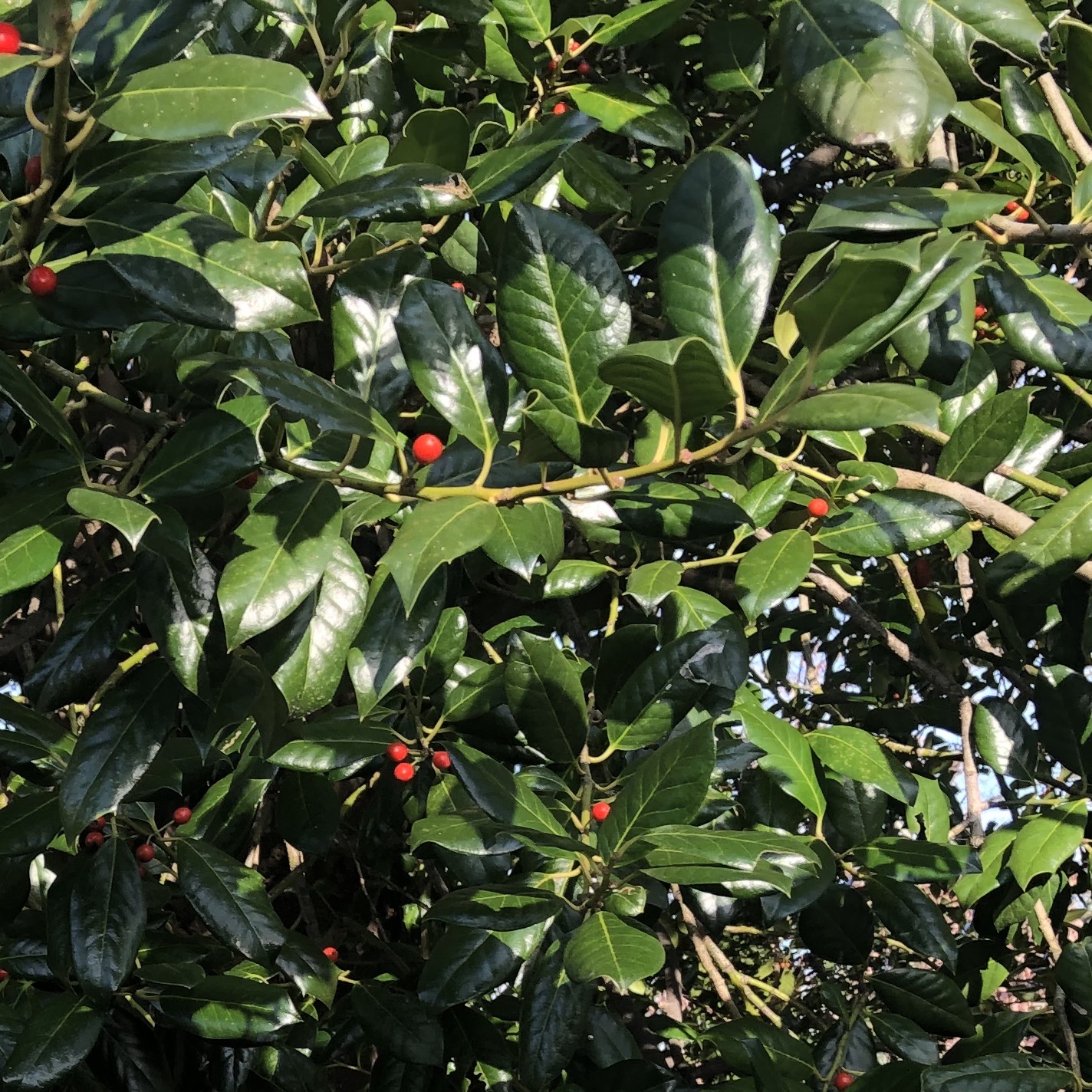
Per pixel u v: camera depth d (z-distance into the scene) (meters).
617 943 1.25
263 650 1.35
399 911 2.92
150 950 1.85
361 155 1.78
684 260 1.21
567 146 1.51
